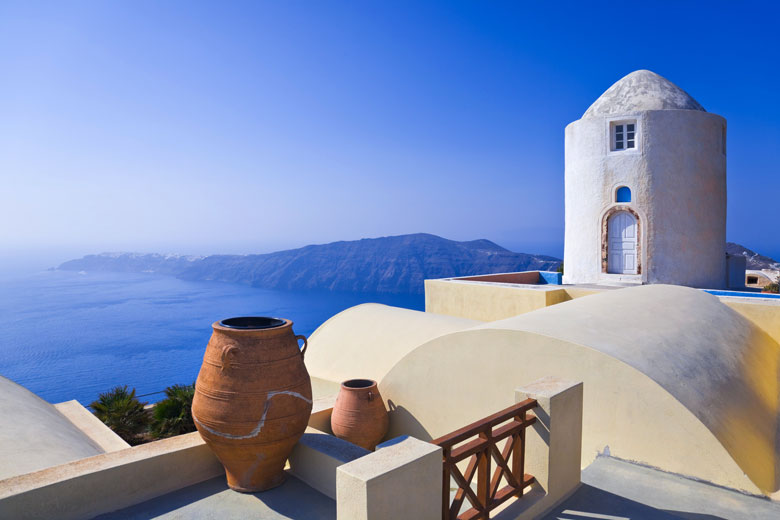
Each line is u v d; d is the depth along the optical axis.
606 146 13.24
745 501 3.94
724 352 6.20
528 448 3.80
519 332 5.43
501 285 11.82
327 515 3.71
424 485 2.74
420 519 2.72
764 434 5.17
